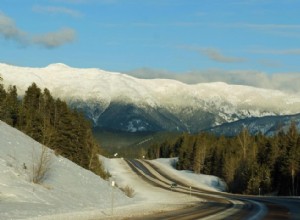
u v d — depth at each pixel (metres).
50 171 53.75
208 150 154.50
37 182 46.09
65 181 53.75
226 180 129.50
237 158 128.12
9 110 78.75
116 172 140.12
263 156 118.00
